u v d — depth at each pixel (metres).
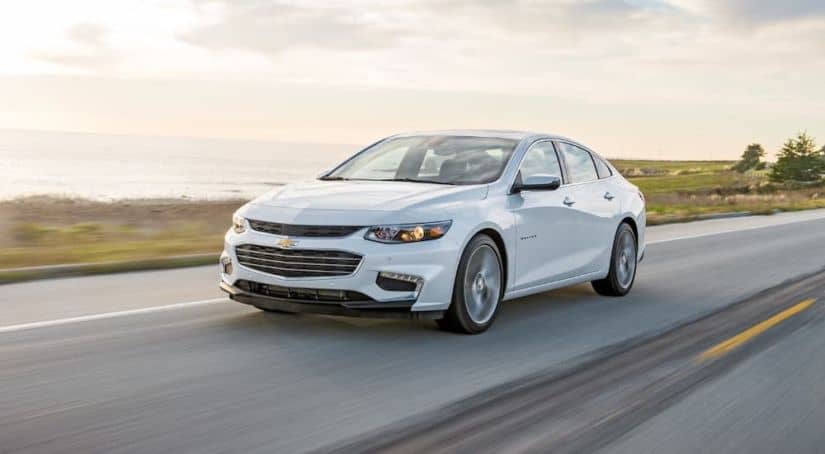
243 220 6.07
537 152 7.20
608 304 7.87
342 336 5.95
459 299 5.98
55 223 16.17
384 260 5.62
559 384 4.91
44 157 187.12
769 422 4.31
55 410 4.11
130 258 10.00
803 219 24.02
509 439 3.87
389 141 7.43
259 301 5.92
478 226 6.09
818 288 9.31
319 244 5.66
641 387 4.89
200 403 4.29
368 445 3.73
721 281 9.77
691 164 155.12
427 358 5.43
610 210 7.99
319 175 7.14
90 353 5.29
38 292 7.67
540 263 6.92
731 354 5.86
